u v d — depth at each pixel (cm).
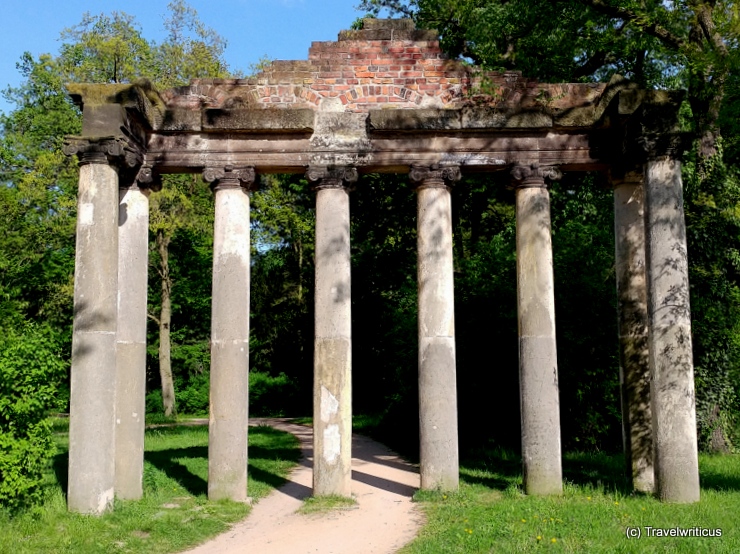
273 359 4431
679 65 2020
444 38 2767
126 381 1366
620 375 1507
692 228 1964
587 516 1120
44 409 1147
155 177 1440
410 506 1291
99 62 3266
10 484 1091
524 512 1155
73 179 3222
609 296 1966
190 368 4509
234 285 1374
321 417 1352
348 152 1413
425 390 1363
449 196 1421
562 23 2162
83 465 1187
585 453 1912
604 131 1426
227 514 1238
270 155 1413
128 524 1117
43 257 3341
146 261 1430
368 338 3394
